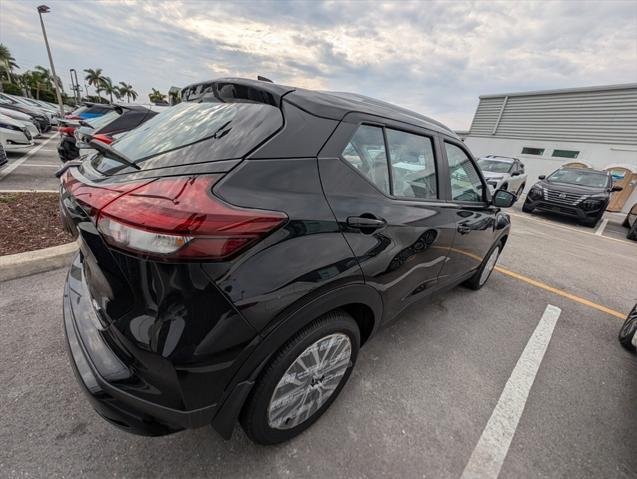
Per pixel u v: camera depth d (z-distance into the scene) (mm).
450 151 2350
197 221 991
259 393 1308
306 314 1293
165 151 1280
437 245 2121
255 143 1232
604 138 14836
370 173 1619
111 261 1102
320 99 1494
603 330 3070
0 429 1505
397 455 1609
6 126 7367
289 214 1190
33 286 2654
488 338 2703
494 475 1566
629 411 2070
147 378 1112
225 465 1469
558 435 1828
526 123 17500
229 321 1092
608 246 6941
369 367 2188
